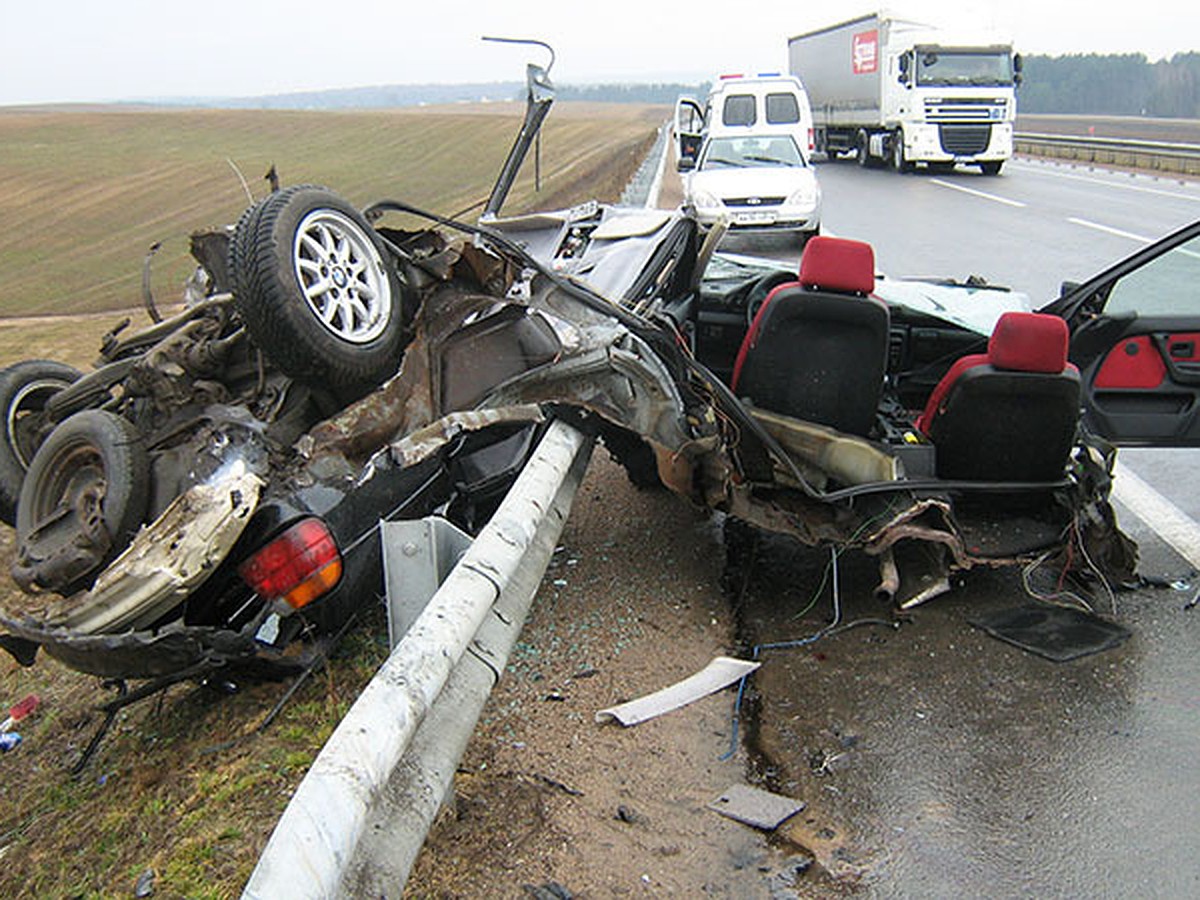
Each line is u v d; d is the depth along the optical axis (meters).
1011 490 5.00
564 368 4.61
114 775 4.04
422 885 2.98
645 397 4.74
